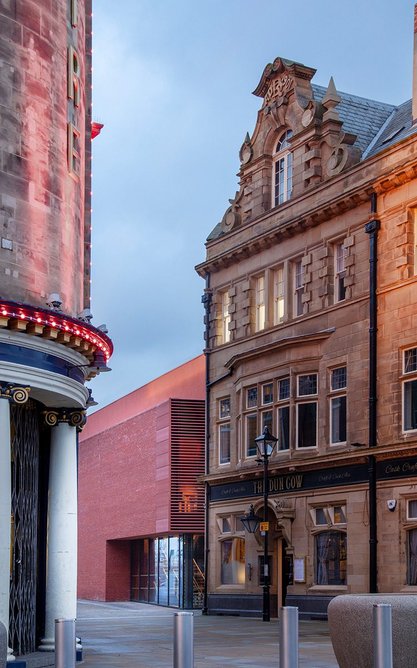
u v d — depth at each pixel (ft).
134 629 94.17
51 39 62.90
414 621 35.09
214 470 130.31
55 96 62.90
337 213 110.73
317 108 117.08
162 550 160.15
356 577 102.22
